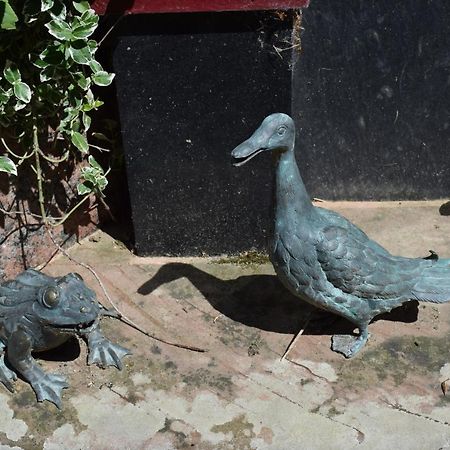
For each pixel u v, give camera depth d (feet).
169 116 9.00
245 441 7.55
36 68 8.50
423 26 9.80
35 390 8.15
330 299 7.99
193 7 8.11
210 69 8.62
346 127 10.66
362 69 10.16
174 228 9.91
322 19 9.81
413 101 10.36
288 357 8.47
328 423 7.68
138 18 8.34
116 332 8.96
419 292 8.10
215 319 9.06
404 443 7.44
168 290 9.56
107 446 7.59
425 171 10.91
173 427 7.75
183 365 8.46
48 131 9.34
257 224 9.78
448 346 8.49
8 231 9.43
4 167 8.44
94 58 8.86
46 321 7.82
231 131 9.03
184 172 9.41
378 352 8.46
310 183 11.22
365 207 11.10
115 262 10.11
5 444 7.68
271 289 9.47
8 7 7.37
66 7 8.40
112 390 8.22
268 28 8.29
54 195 9.84
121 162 10.39
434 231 10.42
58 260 10.16
